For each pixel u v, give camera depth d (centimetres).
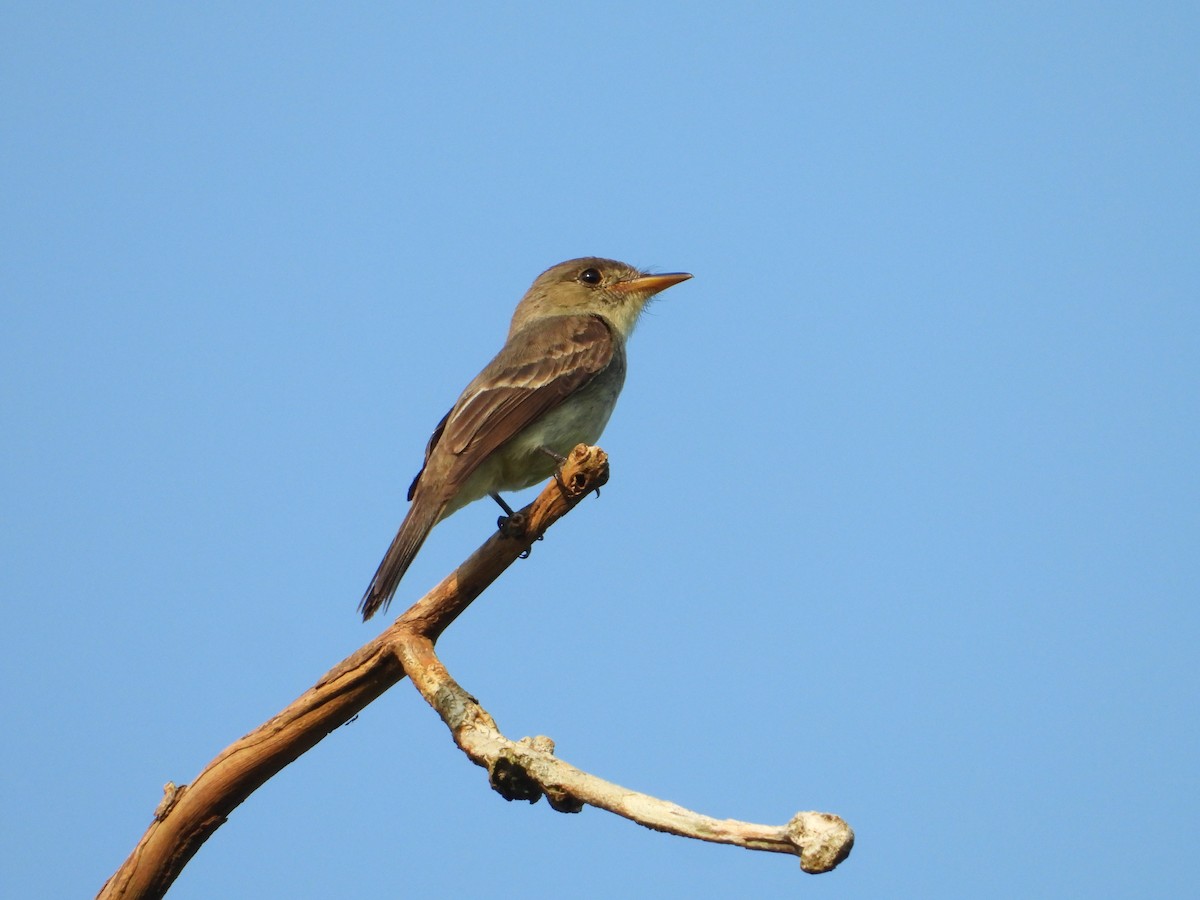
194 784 1023
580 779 864
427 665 991
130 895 1020
